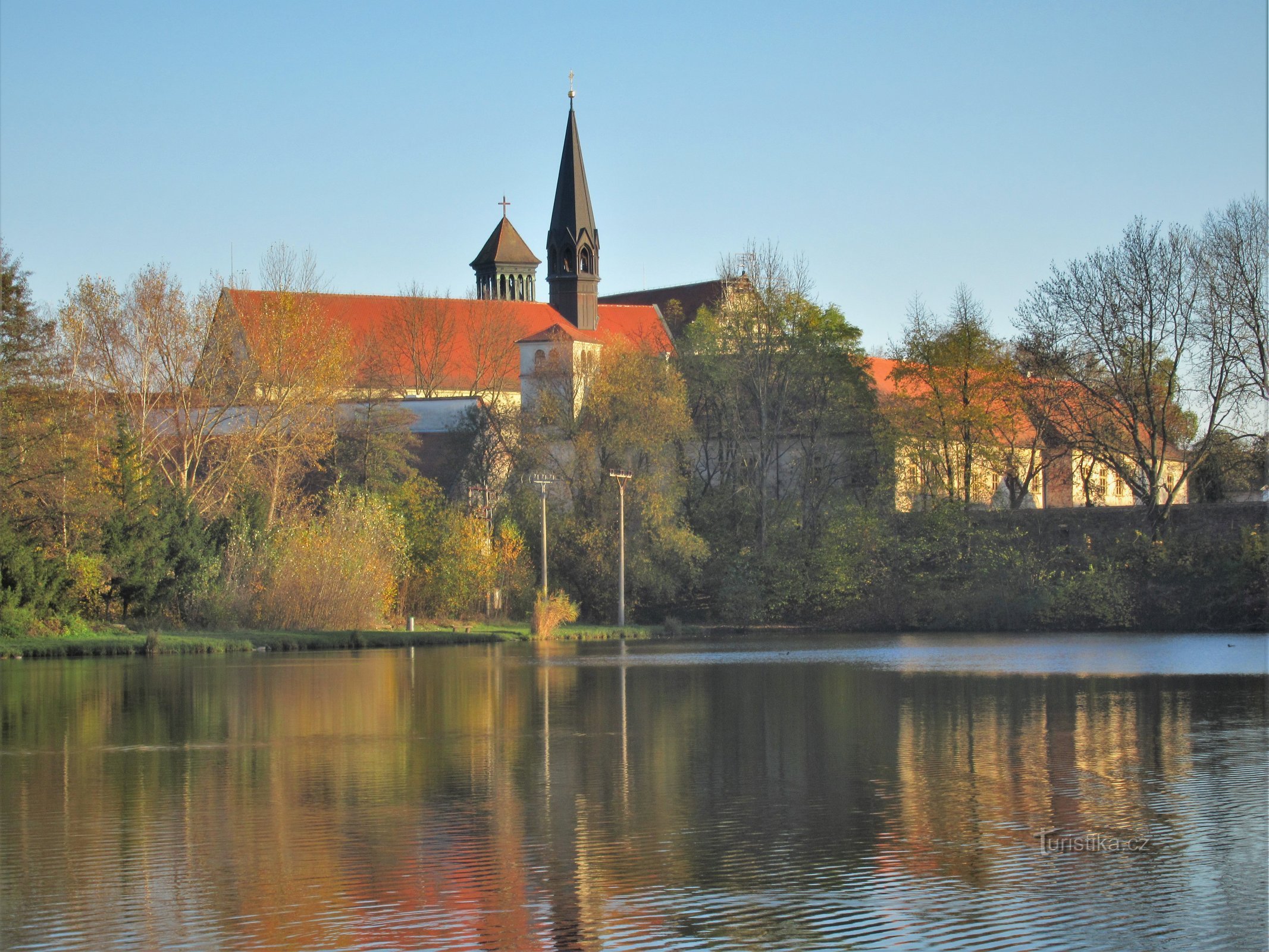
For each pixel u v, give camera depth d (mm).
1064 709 29875
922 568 72562
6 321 60469
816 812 18094
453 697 33688
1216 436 68938
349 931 12844
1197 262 68375
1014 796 19156
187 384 71062
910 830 16953
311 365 72938
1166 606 65000
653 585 74562
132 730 27031
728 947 12430
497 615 74500
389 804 18750
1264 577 63219
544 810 18266
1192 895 13977
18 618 54906
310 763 22375
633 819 17641
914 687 35344
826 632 68812
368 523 66938
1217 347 67688
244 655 51969
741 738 25297
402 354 114750
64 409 61344
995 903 13719
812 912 13430
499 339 116750
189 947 12359
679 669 43094
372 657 50594
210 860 15477
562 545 76125
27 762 22734
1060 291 71812
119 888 14312
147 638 52500
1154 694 33156
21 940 12547
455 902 13773
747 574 74625
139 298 70125
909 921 13141
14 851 15977
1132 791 19500
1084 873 14867
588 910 13500
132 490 61594
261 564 63125
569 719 28578
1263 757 22547
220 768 21906
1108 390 70938
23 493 58719
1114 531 69812
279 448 71062
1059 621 66812
